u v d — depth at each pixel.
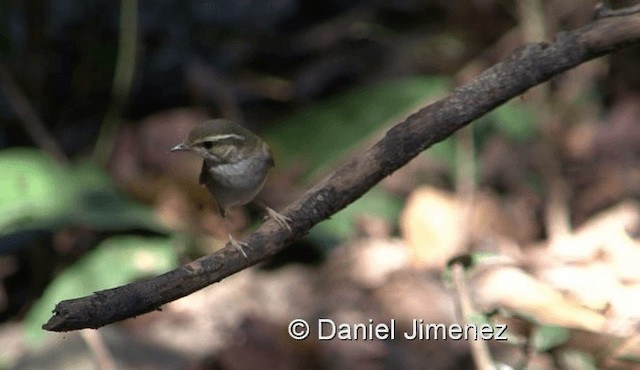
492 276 9.84
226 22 13.93
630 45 6.06
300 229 6.02
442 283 10.62
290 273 11.08
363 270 10.90
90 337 9.48
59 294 10.25
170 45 13.71
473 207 11.78
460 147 12.48
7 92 12.33
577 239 11.27
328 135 12.05
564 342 7.84
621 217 11.50
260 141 7.48
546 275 10.43
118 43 13.32
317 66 14.33
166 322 10.20
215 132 7.29
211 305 10.43
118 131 12.98
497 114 12.97
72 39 13.27
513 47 13.85
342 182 6.08
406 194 12.26
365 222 11.70
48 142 12.24
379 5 14.81
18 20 12.90
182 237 11.05
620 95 13.87
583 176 12.77
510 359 8.72
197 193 11.48
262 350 9.63
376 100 12.27
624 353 8.18
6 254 11.61
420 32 14.55
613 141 13.15
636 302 9.34
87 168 11.74
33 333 9.90
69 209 10.64
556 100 13.69
